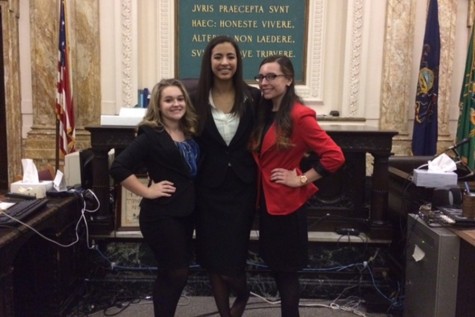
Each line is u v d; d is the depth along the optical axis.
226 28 4.36
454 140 4.38
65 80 3.43
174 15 4.31
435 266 1.96
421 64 4.11
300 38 4.37
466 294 1.88
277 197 1.84
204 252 1.94
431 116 4.12
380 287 2.63
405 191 2.59
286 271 1.90
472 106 3.73
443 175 2.36
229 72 1.82
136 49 4.21
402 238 2.53
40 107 4.20
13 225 1.79
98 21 4.15
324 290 2.65
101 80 4.25
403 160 3.30
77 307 2.50
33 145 4.22
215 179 1.88
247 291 2.07
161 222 1.83
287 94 1.82
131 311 2.50
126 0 4.14
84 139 4.21
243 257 1.94
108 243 2.67
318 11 4.31
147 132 1.82
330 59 4.45
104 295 2.63
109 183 2.65
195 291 2.66
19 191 2.29
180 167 1.83
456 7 4.25
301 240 1.89
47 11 4.07
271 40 4.38
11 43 4.12
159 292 1.92
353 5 4.22
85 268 2.64
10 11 4.08
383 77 4.32
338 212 2.75
